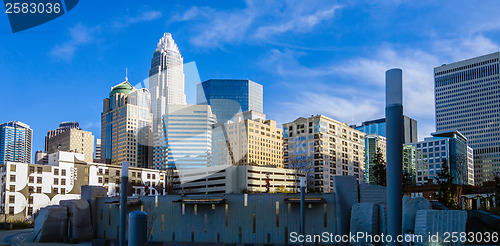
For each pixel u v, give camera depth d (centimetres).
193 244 3531
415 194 12181
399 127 658
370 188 3334
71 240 3997
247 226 3544
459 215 2670
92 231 4188
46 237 4050
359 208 3116
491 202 8619
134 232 548
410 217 2900
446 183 8031
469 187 11538
